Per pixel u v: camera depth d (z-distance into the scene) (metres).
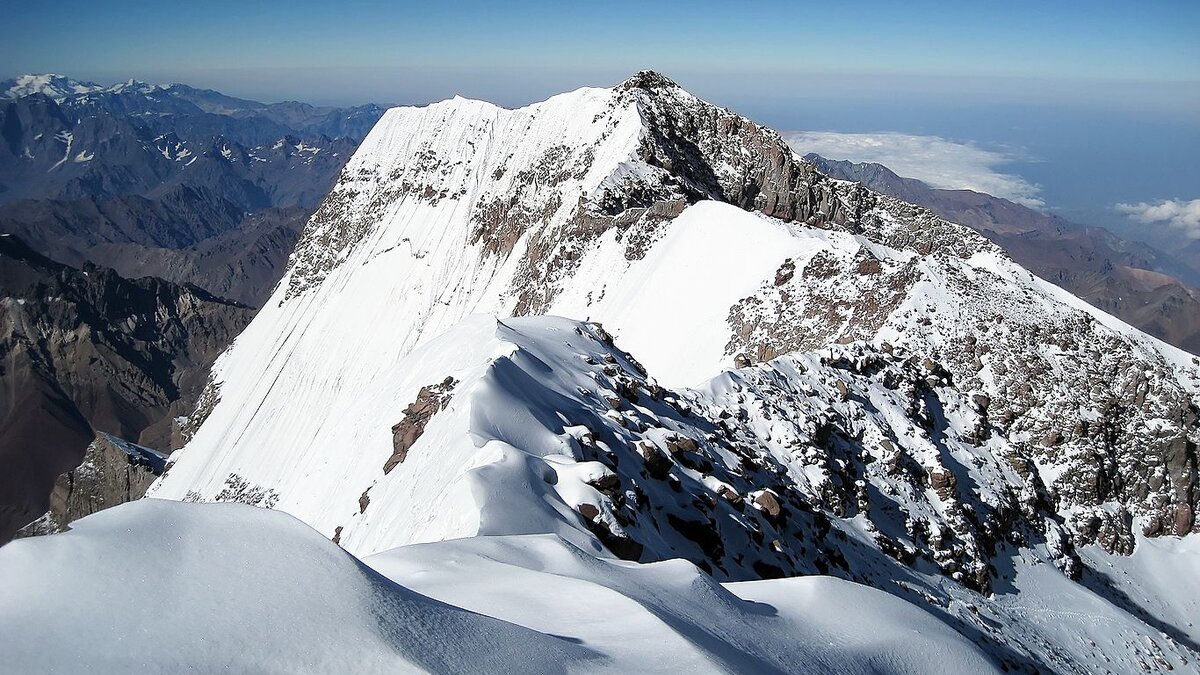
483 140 195.88
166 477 176.75
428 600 11.32
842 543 44.66
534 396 37.12
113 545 9.50
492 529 21.95
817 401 55.38
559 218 132.88
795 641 15.58
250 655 8.89
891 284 75.88
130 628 8.64
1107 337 74.38
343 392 167.75
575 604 14.05
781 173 141.25
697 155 144.88
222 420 184.25
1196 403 70.19
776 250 88.88
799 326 78.38
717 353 83.38
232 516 10.54
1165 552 64.06
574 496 25.94
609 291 108.56
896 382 62.59
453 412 35.12
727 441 46.00
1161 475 66.44
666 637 12.62
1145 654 48.88
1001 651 42.59
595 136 145.38
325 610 9.77
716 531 32.41
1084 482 64.69
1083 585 58.38
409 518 30.05
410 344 164.12
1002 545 56.06
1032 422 66.75
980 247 133.88
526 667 10.59
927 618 18.36
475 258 165.88
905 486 53.69
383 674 9.27
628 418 40.22
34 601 8.64
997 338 71.38
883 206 145.38
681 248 102.56
